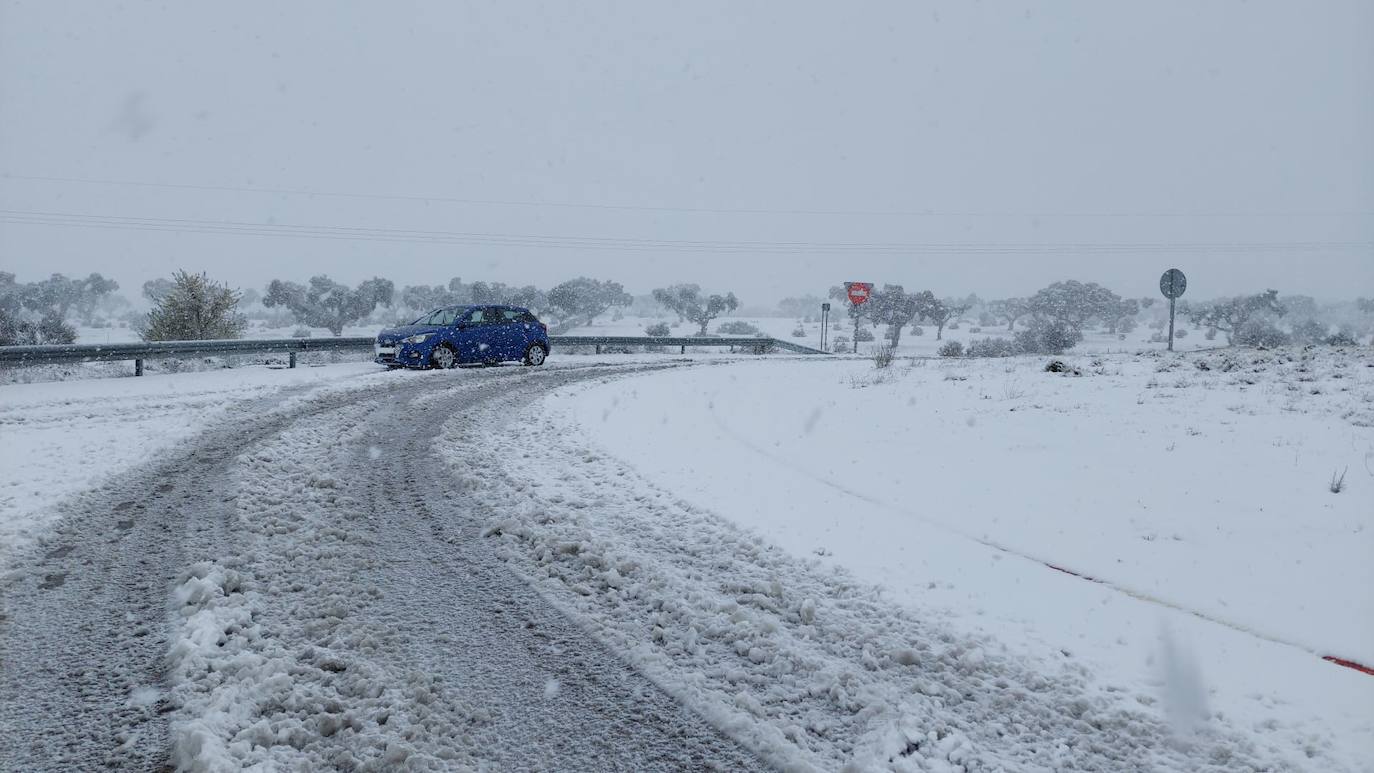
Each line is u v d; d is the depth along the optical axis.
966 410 12.73
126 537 5.78
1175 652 4.27
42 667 3.82
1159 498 7.40
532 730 3.42
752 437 11.00
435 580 5.18
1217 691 3.85
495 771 3.11
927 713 3.62
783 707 3.68
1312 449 9.05
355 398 13.90
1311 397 12.48
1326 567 5.55
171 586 4.86
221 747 3.12
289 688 3.65
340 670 3.88
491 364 21.75
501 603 4.83
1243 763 3.25
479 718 3.49
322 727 3.34
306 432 10.31
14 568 5.11
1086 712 3.62
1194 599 5.06
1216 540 6.21
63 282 86.31
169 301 23.88
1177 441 9.76
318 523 6.31
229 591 4.79
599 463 9.00
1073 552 5.98
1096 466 8.70
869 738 3.41
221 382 15.54
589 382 18.05
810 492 7.75
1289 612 4.81
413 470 8.45
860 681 3.92
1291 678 3.98
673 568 5.51
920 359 26.25
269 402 12.90
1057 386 15.12
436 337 20.14
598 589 5.12
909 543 6.14
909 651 4.19
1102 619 4.73
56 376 16.14
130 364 18.59
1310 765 3.21
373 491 7.47
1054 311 97.81
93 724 3.33
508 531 6.30
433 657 4.07
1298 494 7.36
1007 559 5.82
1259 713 3.64
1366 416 10.72
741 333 89.88
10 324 28.97
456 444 10.01
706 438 10.81
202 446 9.09
